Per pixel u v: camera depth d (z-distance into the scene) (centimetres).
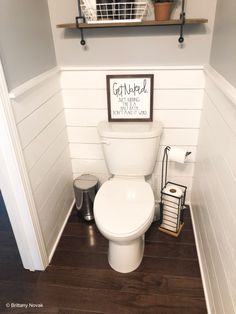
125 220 138
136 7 146
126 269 158
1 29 108
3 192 131
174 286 151
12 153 119
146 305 142
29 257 157
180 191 179
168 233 186
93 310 141
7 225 199
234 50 107
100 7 141
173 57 160
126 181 169
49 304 145
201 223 166
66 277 159
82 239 185
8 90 114
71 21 158
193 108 172
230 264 104
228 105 113
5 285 155
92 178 202
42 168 154
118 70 166
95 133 192
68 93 179
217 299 123
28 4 131
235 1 109
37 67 144
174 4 145
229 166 109
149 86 166
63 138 187
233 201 102
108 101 173
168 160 191
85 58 168
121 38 158
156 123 174
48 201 166
